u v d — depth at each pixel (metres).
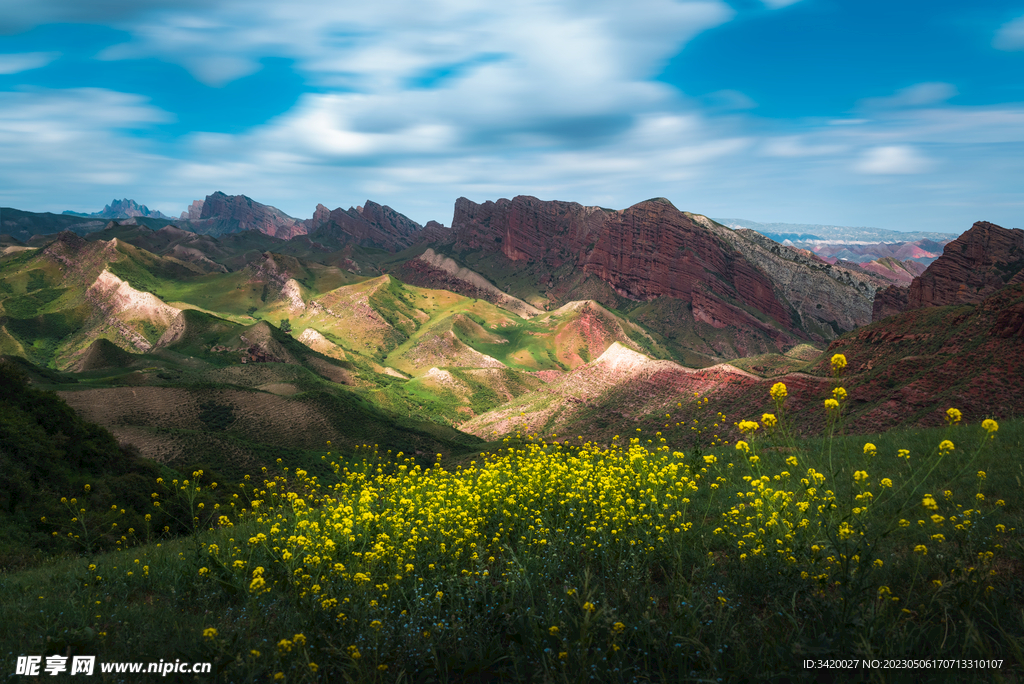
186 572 7.73
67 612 6.54
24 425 33.06
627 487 8.91
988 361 64.94
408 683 4.58
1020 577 5.21
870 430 64.25
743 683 4.08
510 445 15.15
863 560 5.05
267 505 12.37
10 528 19.50
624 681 4.32
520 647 4.95
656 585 5.99
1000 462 9.09
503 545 7.46
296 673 4.48
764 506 6.98
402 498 9.81
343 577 6.33
